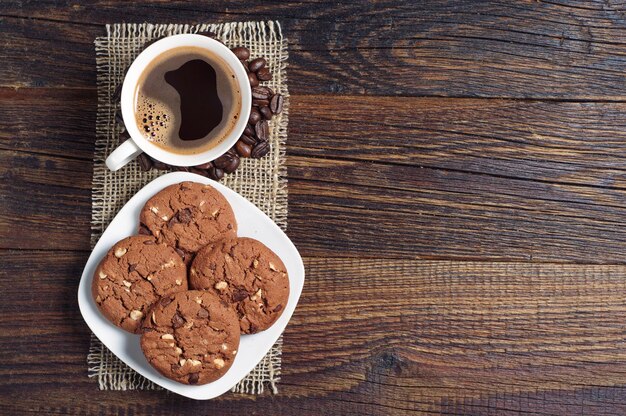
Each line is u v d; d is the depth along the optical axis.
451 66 0.68
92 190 0.67
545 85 0.68
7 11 0.67
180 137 0.63
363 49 0.68
